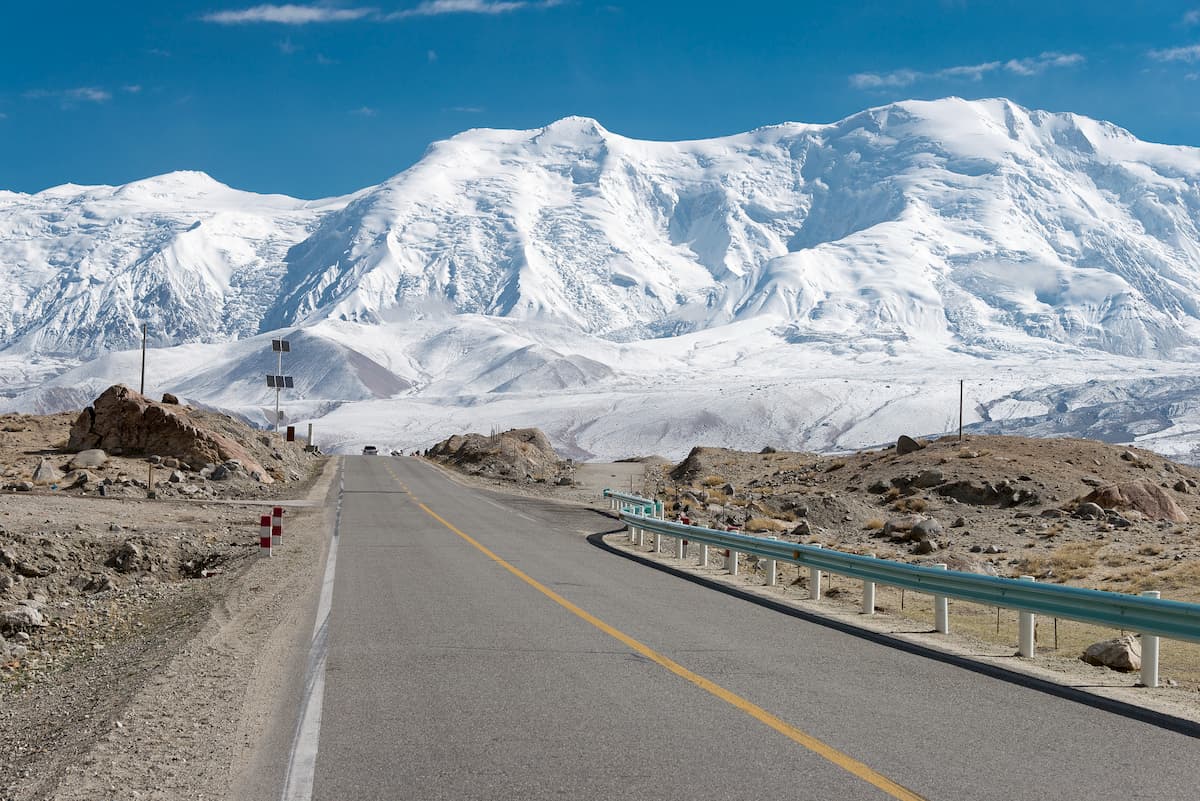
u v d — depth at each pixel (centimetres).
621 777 675
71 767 697
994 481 3925
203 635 1198
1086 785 673
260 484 4166
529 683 955
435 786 657
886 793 649
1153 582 2177
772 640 1212
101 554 2123
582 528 2916
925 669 1062
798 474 4869
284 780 672
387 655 1084
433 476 5772
